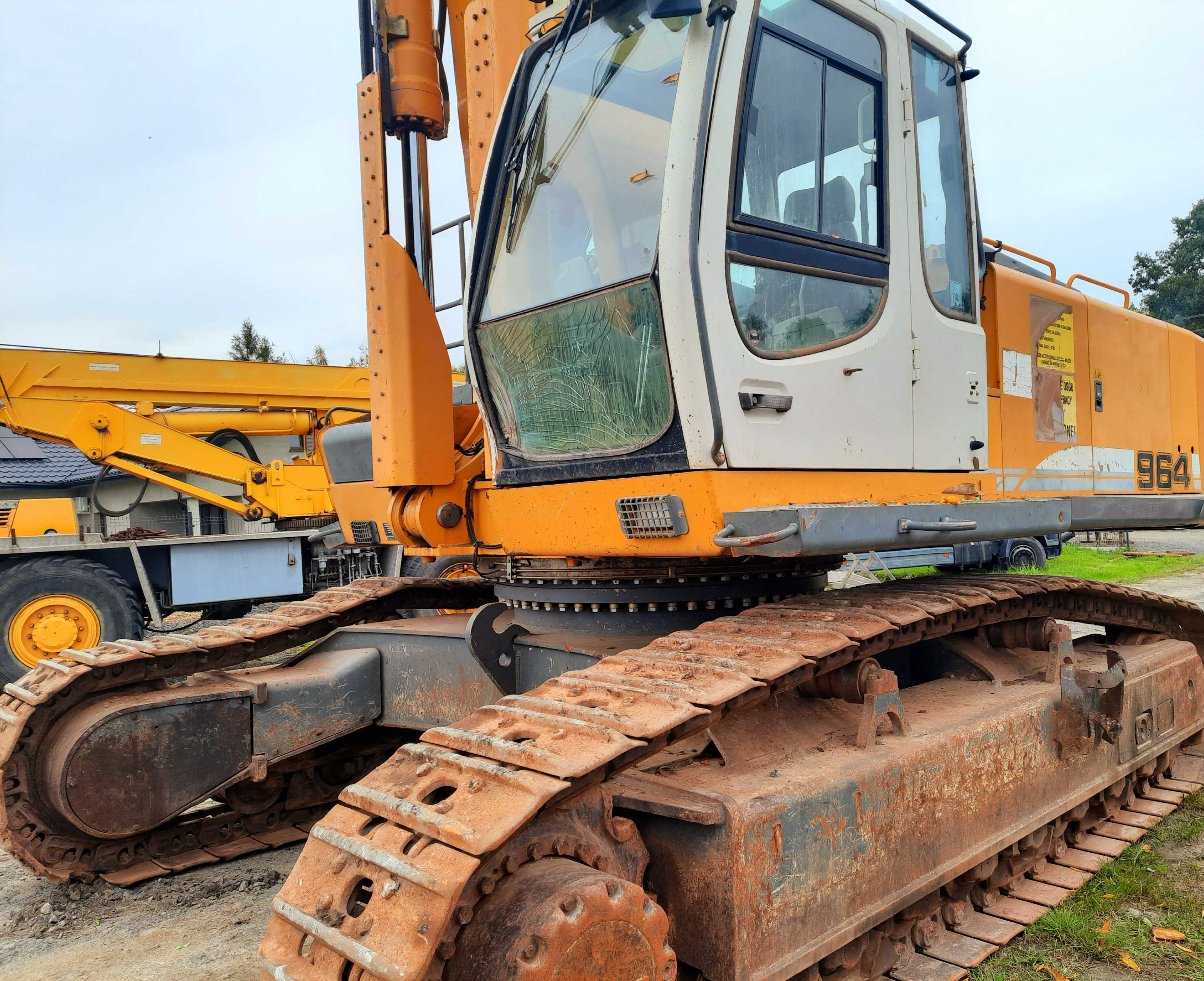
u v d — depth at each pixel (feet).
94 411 35.06
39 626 28.48
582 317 10.15
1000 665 12.40
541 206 10.73
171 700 11.81
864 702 9.37
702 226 8.82
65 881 12.26
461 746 7.20
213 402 38.11
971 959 9.92
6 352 33.99
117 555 31.78
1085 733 11.25
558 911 5.99
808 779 8.14
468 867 5.87
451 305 14.03
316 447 40.65
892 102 11.12
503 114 11.25
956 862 9.61
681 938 7.54
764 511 8.25
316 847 6.97
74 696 11.83
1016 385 13.39
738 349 9.01
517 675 11.19
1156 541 72.84
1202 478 18.70
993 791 10.33
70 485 58.23
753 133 9.46
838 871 8.16
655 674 8.05
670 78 9.44
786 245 9.59
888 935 9.59
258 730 12.45
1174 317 141.38
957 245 12.25
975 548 44.60
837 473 9.95
